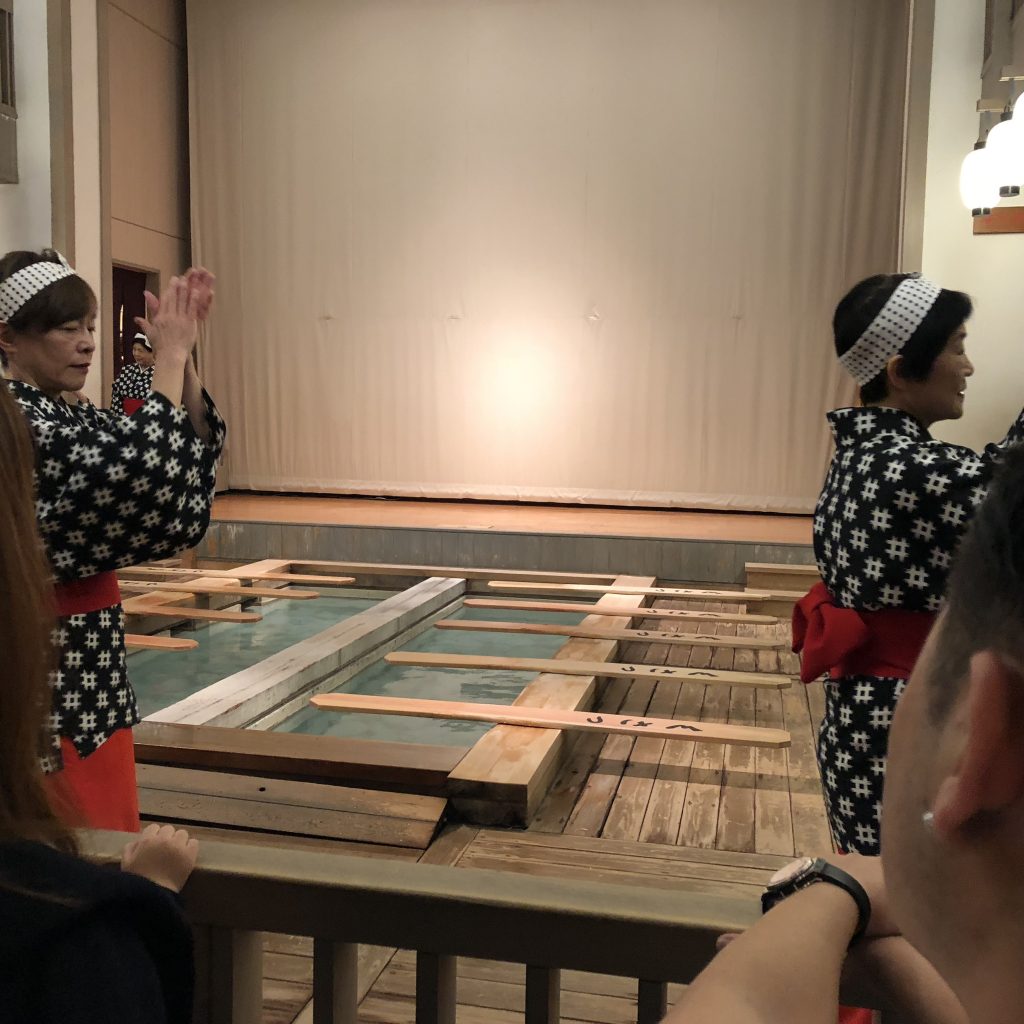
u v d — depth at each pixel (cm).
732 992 56
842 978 66
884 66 753
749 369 798
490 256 838
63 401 170
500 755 294
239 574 611
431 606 582
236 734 311
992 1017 32
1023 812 31
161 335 154
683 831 271
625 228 811
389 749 297
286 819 263
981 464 142
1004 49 504
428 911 79
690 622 555
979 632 32
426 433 861
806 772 319
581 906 76
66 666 150
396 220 852
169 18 868
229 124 872
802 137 773
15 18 654
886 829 37
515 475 846
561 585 609
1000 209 522
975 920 32
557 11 809
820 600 165
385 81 844
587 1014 180
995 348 530
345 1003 84
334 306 870
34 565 50
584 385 828
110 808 158
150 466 144
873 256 769
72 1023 47
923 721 35
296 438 887
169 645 437
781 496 801
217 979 85
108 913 51
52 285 161
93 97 691
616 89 803
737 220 790
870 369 160
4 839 49
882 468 149
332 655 445
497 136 827
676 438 816
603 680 414
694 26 785
